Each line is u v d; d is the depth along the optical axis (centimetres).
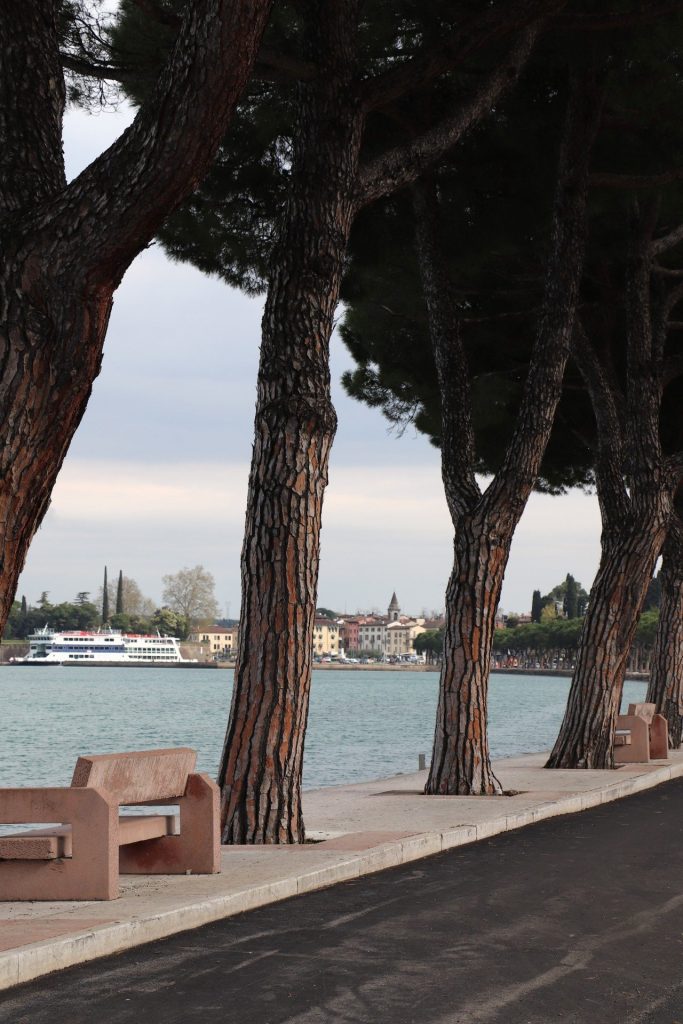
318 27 1263
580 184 1753
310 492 1277
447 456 1797
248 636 1275
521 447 1759
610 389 2167
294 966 708
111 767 886
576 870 1084
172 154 709
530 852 1205
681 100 1641
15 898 859
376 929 817
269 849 1159
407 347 2273
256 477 1283
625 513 2145
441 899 934
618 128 1795
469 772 1711
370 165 1315
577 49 1561
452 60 1279
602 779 1900
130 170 711
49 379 717
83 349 721
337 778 3081
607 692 2153
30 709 8894
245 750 1259
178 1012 609
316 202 1274
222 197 1759
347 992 649
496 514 1748
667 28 1528
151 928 786
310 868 1010
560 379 1784
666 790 1911
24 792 866
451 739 1727
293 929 818
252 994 644
